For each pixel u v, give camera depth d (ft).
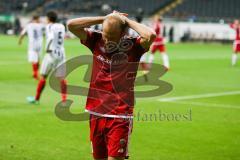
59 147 61.00
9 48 220.84
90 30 39.58
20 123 73.46
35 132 68.23
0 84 114.42
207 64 179.22
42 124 73.05
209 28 303.27
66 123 74.02
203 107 90.63
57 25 87.20
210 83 126.62
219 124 76.43
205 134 69.72
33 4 350.02
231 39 298.56
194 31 306.35
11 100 92.94
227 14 330.75
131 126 39.73
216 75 145.48
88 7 340.18
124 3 343.05
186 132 70.59
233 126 75.31
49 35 87.15
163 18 322.55
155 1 341.00
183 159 57.57
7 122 73.82
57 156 57.06
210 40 302.86
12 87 110.11
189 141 65.77
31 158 55.88
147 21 314.55
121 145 39.04
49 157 56.59
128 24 38.22
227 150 61.77
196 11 334.44
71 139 65.05
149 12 333.42
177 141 65.57
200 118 80.48
